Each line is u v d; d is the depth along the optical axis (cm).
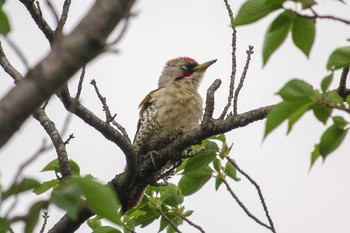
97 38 579
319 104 754
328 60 761
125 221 1309
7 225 581
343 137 827
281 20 755
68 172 1142
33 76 574
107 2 584
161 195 1307
